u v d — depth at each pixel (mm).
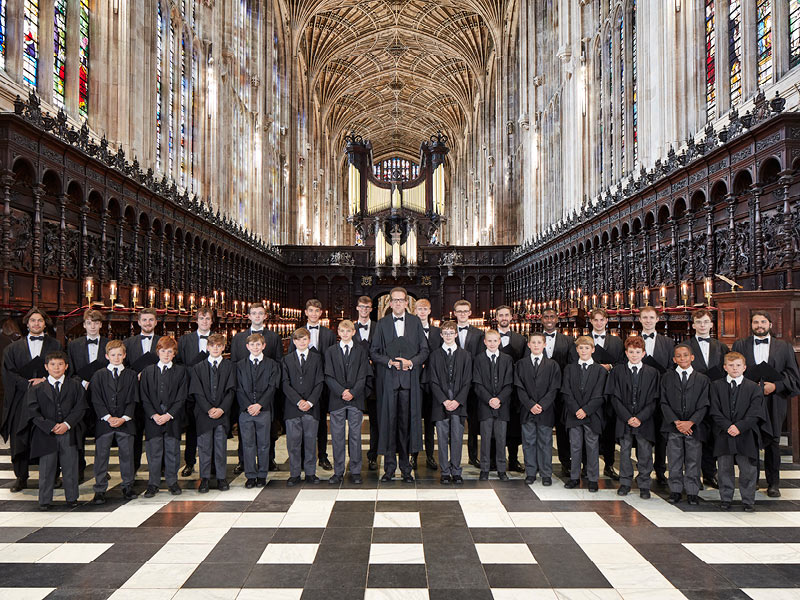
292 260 34812
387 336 7000
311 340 7566
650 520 5383
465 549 4664
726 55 13328
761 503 5879
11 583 4035
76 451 5871
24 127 9148
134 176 13328
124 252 13305
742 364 5676
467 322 7625
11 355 6516
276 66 36875
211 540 4863
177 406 6270
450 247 35625
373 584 4016
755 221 10148
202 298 17172
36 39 11570
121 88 14547
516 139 38344
